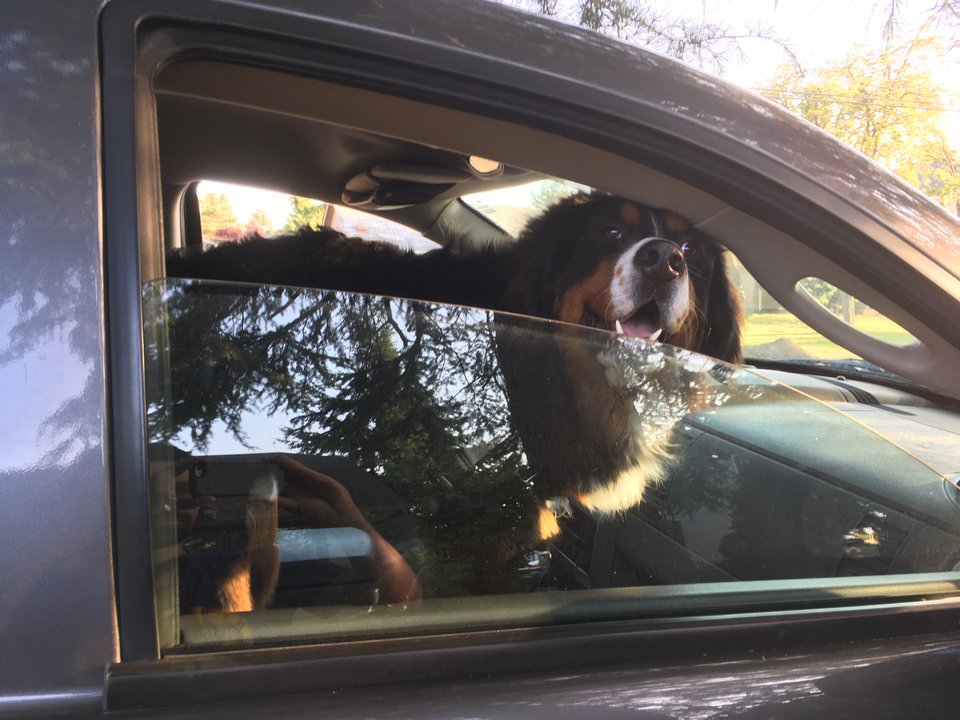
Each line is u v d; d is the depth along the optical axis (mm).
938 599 1176
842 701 995
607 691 942
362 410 1206
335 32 992
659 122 1131
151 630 840
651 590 1135
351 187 2891
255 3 963
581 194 2367
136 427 855
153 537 869
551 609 1064
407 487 1240
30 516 803
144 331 886
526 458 1326
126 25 905
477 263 2699
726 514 1262
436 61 1037
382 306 1202
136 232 878
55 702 794
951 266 1223
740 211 1254
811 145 1224
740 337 2324
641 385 1354
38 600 798
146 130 914
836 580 1194
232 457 1055
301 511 1140
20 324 824
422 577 1180
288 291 1107
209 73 1066
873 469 1350
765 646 1056
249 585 1036
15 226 835
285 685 871
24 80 860
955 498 1341
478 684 923
